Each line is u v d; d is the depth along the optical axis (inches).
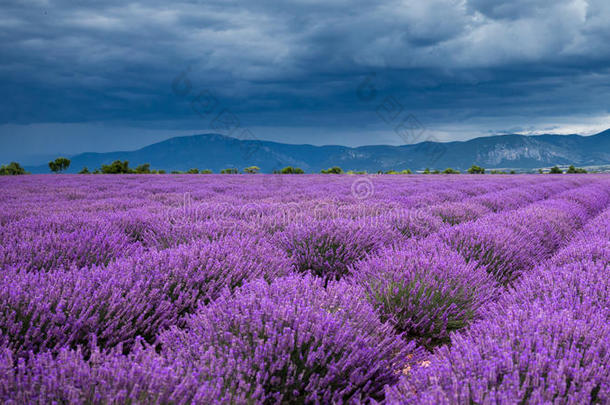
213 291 113.8
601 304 96.0
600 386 59.6
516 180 971.3
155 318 100.3
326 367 72.1
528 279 127.6
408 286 122.0
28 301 87.4
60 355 64.0
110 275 110.2
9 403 50.2
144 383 59.0
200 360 68.4
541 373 61.1
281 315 78.9
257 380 63.3
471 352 68.3
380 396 75.4
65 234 158.6
